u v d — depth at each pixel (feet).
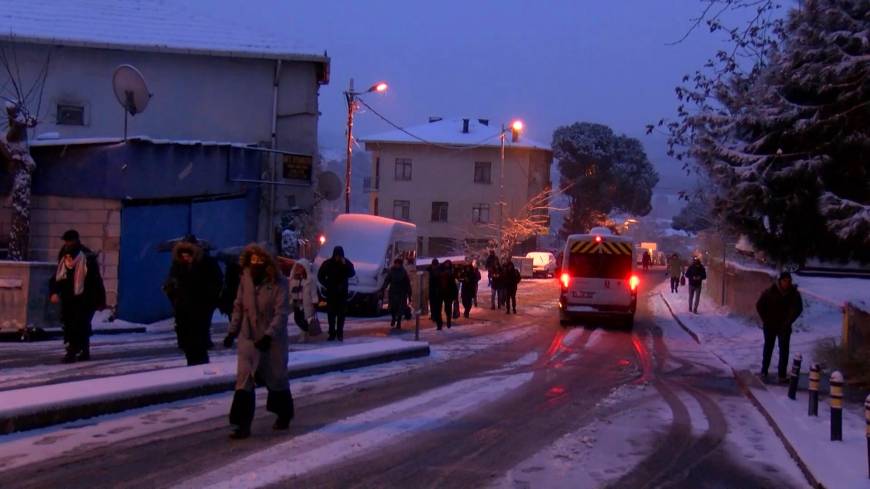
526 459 27.20
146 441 27.07
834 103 49.34
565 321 85.05
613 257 83.15
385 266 87.56
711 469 27.20
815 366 35.83
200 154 73.77
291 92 88.17
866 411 25.98
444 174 214.90
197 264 39.14
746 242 77.30
